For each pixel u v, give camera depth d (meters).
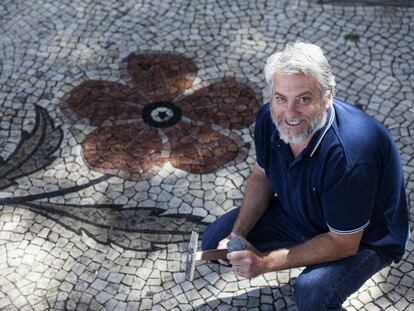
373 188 2.10
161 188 3.30
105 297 2.83
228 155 3.46
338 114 2.13
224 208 3.21
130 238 3.06
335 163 2.06
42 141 3.54
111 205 3.22
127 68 4.01
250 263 2.26
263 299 2.79
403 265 2.90
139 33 4.27
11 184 3.32
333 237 2.21
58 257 2.98
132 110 3.73
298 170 2.18
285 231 2.55
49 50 4.15
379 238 2.34
